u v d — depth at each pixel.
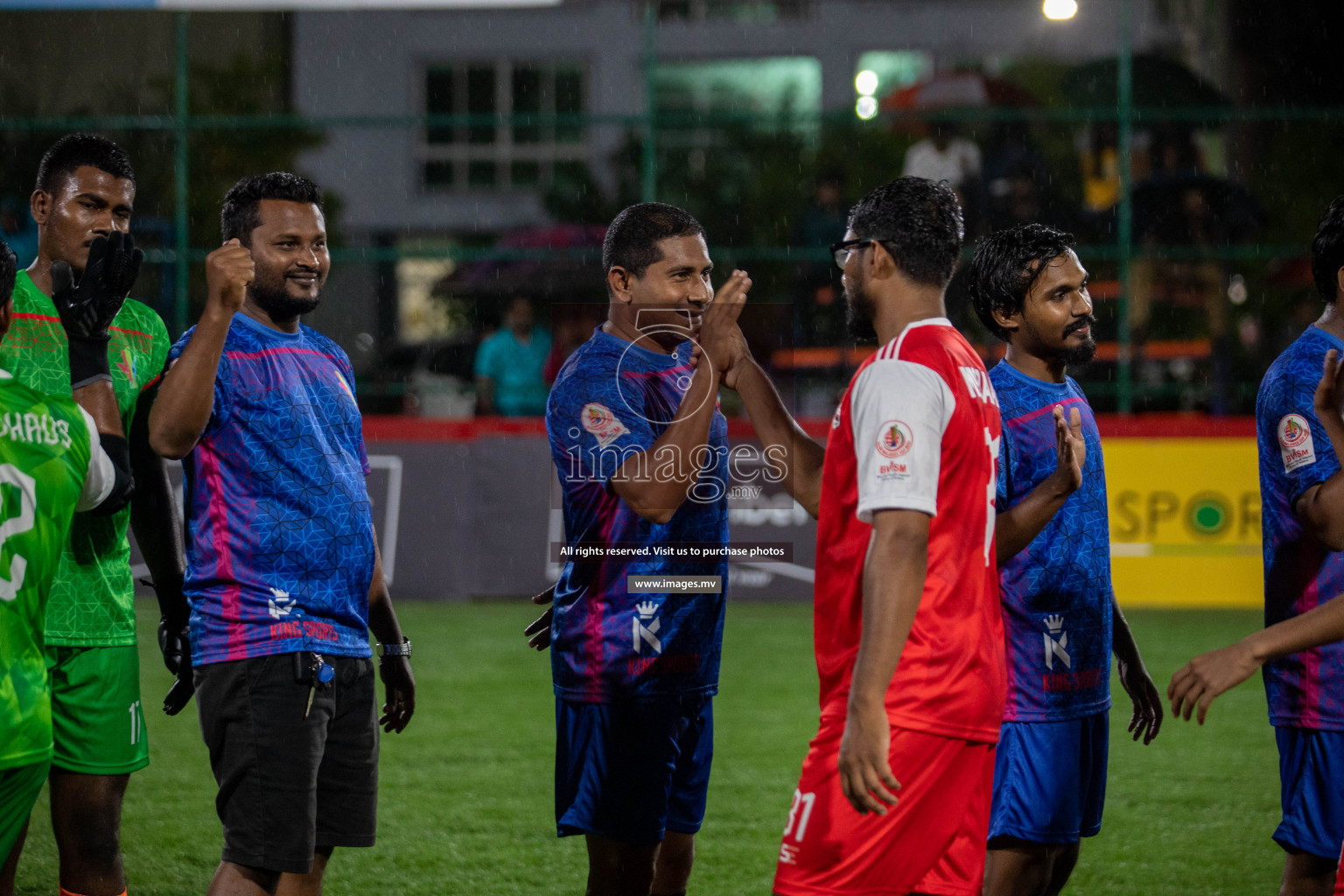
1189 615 20.73
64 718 7.42
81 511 6.95
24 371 7.59
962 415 5.68
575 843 10.45
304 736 6.88
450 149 40.59
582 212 33.69
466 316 29.39
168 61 32.66
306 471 7.08
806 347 24.89
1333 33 33.34
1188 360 25.23
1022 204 26.23
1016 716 7.39
